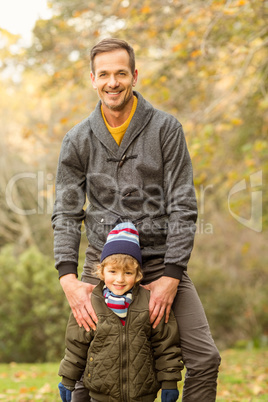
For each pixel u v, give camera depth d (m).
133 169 3.65
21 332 15.63
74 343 3.54
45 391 6.98
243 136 13.49
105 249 3.57
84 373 3.54
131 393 3.39
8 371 10.56
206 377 3.54
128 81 3.60
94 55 3.64
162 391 3.44
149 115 3.70
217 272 21.36
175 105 11.86
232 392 7.27
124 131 3.68
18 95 20.80
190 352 3.58
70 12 12.36
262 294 22.36
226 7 9.42
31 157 20.27
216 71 10.96
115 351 3.41
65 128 12.95
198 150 9.95
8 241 22.14
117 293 3.49
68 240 3.72
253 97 11.54
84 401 3.84
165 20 10.95
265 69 11.41
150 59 11.39
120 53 3.58
